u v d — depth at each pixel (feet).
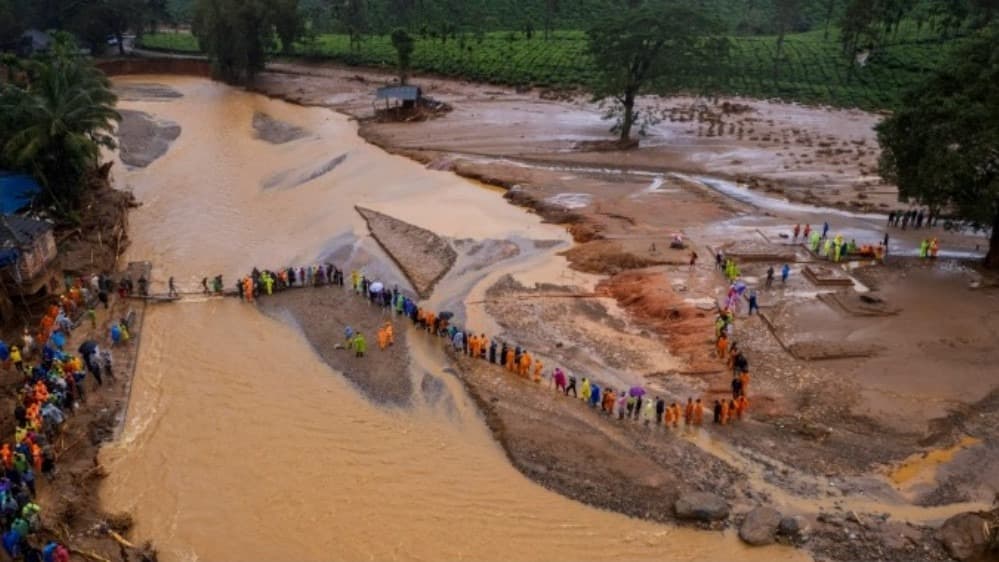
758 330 137.08
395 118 305.12
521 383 123.54
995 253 156.76
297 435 112.06
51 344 126.00
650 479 99.76
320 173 240.73
